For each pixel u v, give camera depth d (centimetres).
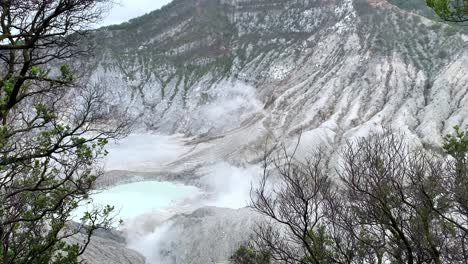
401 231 854
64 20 870
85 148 966
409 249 823
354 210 958
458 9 656
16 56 983
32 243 949
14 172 952
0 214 823
